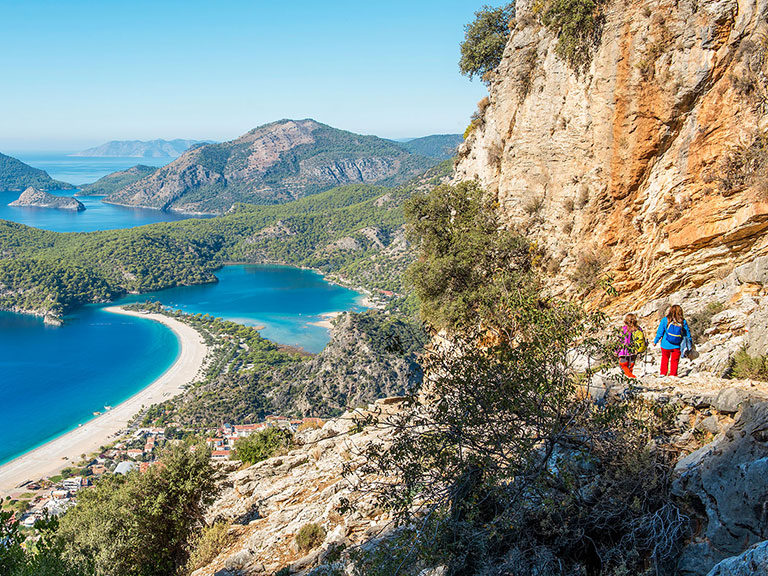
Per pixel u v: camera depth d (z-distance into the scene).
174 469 18.30
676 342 12.15
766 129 15.05
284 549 14.58
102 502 19.86
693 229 16.69
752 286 14.14
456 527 8.42
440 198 26.84
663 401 9.47
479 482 8.69
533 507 8.26
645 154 17.98
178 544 17.95
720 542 6.76
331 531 13.96
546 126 21.77
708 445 7.94
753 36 15.37
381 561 9.09
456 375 9.34
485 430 9.01
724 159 15.96
